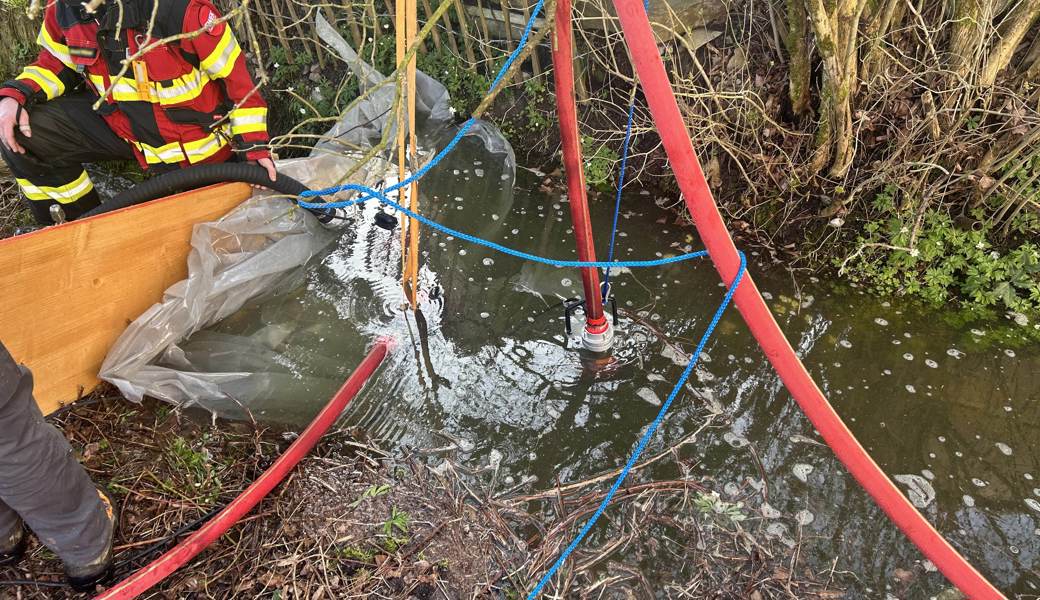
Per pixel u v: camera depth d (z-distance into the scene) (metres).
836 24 2.94
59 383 2.62
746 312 1.99
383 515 2.40
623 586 2.22
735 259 1.93
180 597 2.13
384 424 2.74
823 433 2.05
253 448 2.59
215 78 2.81
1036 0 2.84
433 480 2.54
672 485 2.51
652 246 3.59
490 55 4.18
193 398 2.73
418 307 3.23
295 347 3.01
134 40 2.63
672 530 2.37
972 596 1.96
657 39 3.55
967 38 3.06
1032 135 2.97
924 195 3.21
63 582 2.13
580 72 3.87
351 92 4.32
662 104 1.77
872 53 3.17
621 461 2.60
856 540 2.32
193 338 3.01
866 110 3.33
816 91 3.44
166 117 2.84
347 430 2.71
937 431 2.67
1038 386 2.84
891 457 2.57
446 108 4.32
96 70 2.75
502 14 4.02
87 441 2.57
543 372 2.94
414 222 2.89
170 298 2.88
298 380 2.86
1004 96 3.20
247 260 3.14
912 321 3.15
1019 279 3.18
